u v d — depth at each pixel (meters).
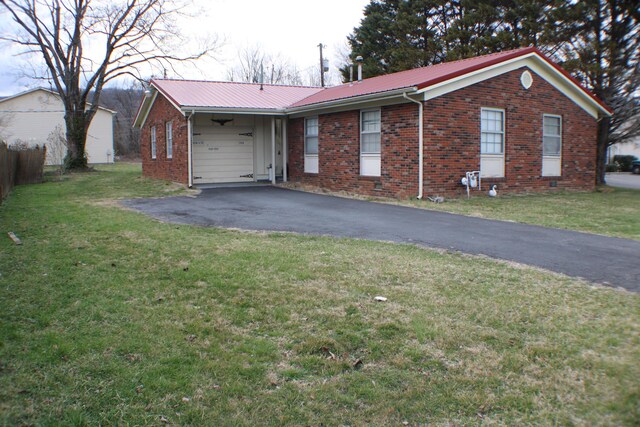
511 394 3.60
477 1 30.53
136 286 5.77
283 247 7.69
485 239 8.40
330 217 10.73
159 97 20.48
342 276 6.13
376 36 37.75
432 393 3.62
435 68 16.88
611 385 3.67
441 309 5.07
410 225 9.74
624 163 40.38
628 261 6.90
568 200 14.24
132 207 12.39
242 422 3.27
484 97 14.42
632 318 4.80
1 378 3.65
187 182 17.33
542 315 4.91
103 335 4.44
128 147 52.78
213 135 19.05
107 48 27.66
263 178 19.97
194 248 7.58
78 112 28.16
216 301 5.31
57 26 27.03
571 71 19.70
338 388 3.68
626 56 19.28
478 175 14.45
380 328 4.63
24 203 13.10
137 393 3.55
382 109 14.52
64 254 7.16
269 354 4.16
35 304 5.14
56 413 3.28
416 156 13.50
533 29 26.36
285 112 17.89
